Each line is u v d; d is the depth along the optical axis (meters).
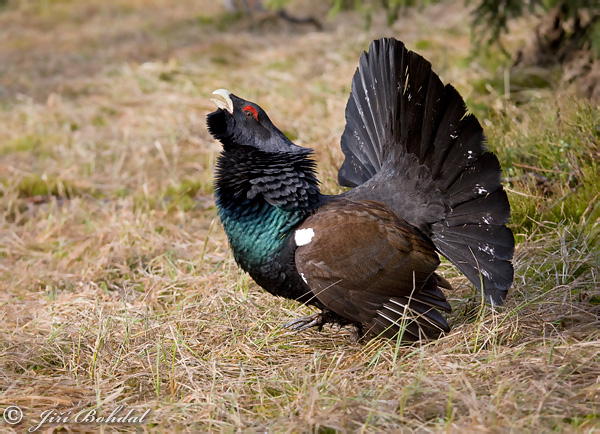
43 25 44.31
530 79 22.48
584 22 22.56
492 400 9.40
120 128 26.53
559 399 9.22
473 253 11.88
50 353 12.45
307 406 9.84
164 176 22.52
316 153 20.78
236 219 12.00
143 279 16.08
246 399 10.64
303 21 37.16
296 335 12.91
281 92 27.55
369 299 11.34
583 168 15.76
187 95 28.61
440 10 35.00
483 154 11.59
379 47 12.82
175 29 39.16
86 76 32.91
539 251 14.15
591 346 10.47
